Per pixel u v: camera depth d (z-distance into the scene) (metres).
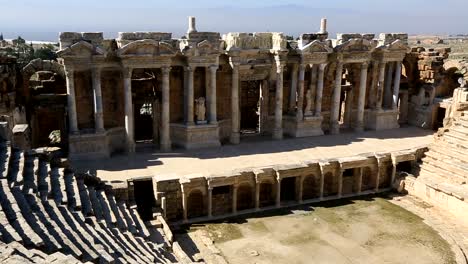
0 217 15.34
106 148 35.50
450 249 27.05
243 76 40.62
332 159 34.38
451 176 33.84
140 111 49.16
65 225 17.38
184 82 37.78
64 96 37.81
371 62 46.25
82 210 21.94
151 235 25.59
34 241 14.39
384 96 48.44
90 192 25.09
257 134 43.56
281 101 41.09
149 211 29.70
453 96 45.22
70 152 34.34
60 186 21.77
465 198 30.45
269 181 32.16
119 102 37.53
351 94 46.53
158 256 21.36
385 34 44.12
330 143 40.69
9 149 21.66
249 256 25.62
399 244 27.53
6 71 33.50
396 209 32.75
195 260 24.61
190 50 36.12
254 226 29.52
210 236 27.97
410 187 35.28
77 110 36.22
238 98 39.62
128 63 34.53
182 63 37.38
